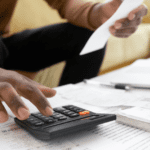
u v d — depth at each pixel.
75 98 0.47
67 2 0.98
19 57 0.92
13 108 0.24
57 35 0.92
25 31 0.96
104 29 0.50
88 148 0.23
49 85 1.01
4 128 0.30
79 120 0.27
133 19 0.58
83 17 0.88
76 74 1.06
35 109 0.39
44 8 1.11
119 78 0.66
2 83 0.27
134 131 0.28
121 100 0.42
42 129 0.24
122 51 1.44
